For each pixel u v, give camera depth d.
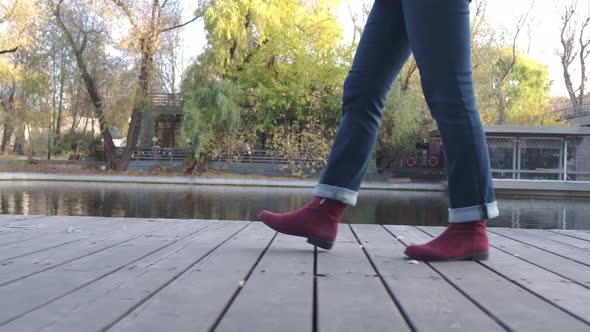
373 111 1.89
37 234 2.49
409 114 22.33
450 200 1.80
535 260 1.87
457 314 1.09
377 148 24.84
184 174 23.95
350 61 25.03
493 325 1.01
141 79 23.06
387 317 1.05
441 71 1.67
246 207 12.08
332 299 1.20
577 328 0.99
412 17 1.68
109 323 0.97
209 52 22.36
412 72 23.14
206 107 22.53
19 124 24.39
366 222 9.77
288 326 0.97
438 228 3.04
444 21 1.65
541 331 0.97
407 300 1.21
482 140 1.74
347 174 1.90
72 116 32.41
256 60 24.75
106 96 23.73
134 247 2.05
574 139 18.84
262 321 1.00
